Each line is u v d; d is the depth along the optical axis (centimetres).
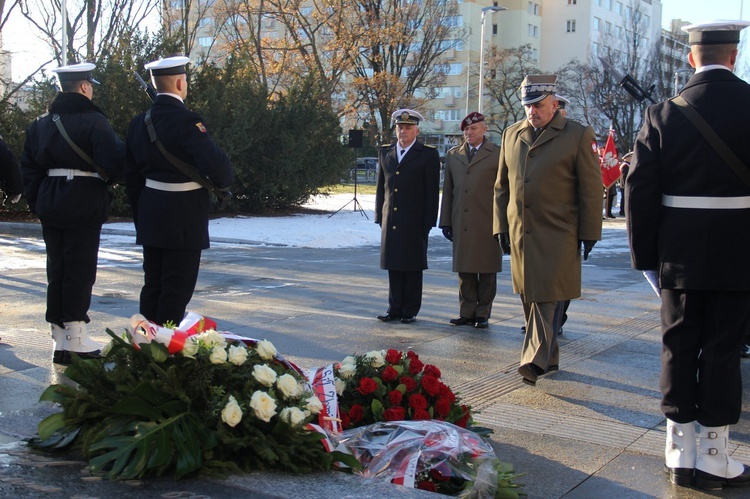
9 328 711
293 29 3481
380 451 330
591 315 849
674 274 371
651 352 665
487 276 763
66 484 284
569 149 557
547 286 548
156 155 473
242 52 2627
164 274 483
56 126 548
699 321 377
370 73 5322
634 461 411
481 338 715
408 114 781
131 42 2119
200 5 3803
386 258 780
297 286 1045
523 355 560
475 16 6975
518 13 7256
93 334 692
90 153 551
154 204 476
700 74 374
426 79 5241
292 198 2483
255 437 305
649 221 383
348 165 2581
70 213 546
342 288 1033
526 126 582
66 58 2364
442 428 343
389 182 788
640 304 931
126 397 299
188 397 309
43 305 848
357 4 3709
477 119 768
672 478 382
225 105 2188
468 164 767
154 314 493
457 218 769
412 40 4219
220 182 480
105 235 1781
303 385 343
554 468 399
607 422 475
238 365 323
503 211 604
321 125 2475
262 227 2005
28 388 495
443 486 321
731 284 360
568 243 557
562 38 7562
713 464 373
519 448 427
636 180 382
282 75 3550
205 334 325
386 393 373
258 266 1284
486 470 324
